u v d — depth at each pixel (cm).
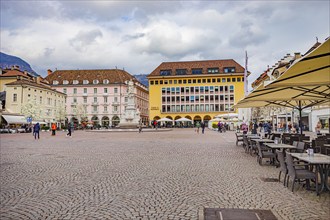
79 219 569
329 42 496
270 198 705
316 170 737
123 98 10181
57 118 8881
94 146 2197
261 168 1143
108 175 1007
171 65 9681
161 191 780
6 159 1453
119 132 5128
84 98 10312
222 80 9262
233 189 798
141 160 1388
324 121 4269
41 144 2458
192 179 934
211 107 9275
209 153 1680
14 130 6131
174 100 9425
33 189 809
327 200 687
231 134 4156
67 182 897
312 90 1107
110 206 648
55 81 10431
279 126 4075
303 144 1120
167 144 2338
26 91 7462
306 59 591
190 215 586
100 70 10819
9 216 590
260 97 1363
